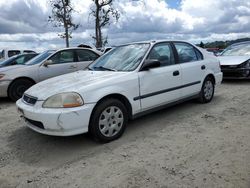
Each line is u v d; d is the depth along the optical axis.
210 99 6.55
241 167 3.31
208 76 6.38
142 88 4.69
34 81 8.02
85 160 3.72
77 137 4.55
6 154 4.05
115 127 4.35
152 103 4.90
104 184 3.10
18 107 4.48
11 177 3.37
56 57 8.47
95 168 3.48
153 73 4.88
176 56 5.55
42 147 4.24
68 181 3.21
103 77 4.44
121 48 5.50
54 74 8.34
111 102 4.23
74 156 3.87
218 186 2.94
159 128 4.84
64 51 8.66
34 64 8.18
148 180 3.12
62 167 3.56
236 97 7.05
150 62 4.72
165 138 4.36
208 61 6.37
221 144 4.01
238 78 9.28
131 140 4.34
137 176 3.22
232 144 3.99
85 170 3.44
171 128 4.81
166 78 5.12
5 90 7.66
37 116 3.93
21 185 3.18
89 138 4.49
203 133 4.50
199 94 6.18
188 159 3.59
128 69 4.78
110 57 5.38
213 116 5.40
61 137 4.60
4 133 4.98
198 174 3.20
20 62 9.32
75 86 4.10
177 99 5.47
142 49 5.11
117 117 4.35
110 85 4.26
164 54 5.32
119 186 3.04
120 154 3.84
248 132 4.45
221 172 3.21
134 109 4.61
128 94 4.48
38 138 4.62
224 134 4.41
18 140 4.59
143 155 3.78
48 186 3.12
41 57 8.52
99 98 4.07
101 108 4.11
